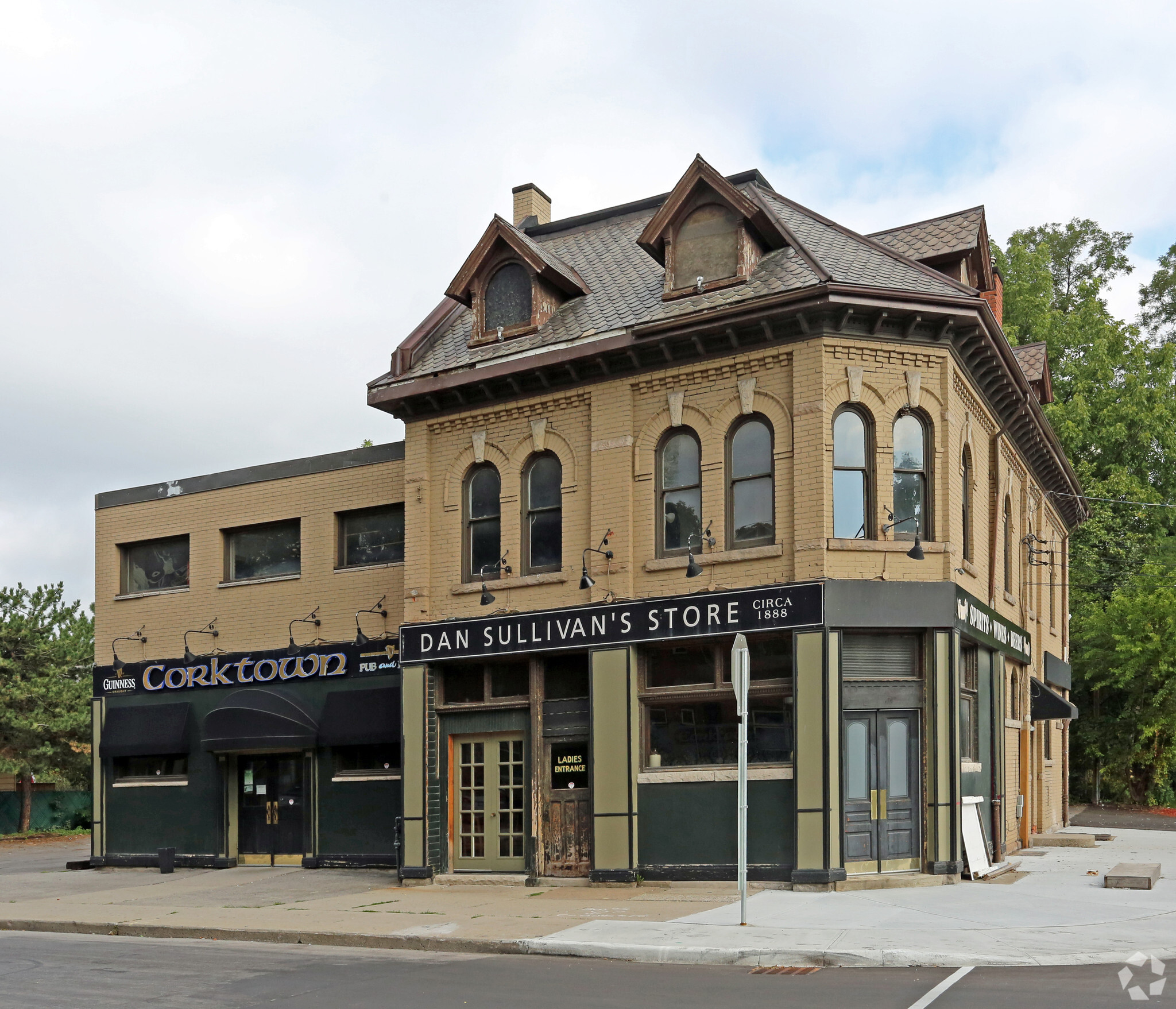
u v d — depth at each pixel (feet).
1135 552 141.49
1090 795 138.31
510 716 62.34
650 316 59.62
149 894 62.85
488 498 65.10
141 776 81.20
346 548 76.95
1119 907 46.09
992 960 35.96
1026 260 164.14
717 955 37.99
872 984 33.68
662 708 57.26
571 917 46.96
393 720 70.74
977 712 62.23
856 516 54.70
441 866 63.16
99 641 84.79
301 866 74.13
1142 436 151.64
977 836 56.34
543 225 78.74
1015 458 76.23
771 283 57.21
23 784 126.62
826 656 52.16
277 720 73.15
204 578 81.41
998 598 68.59
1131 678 125.90
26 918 53.78
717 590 55.83
